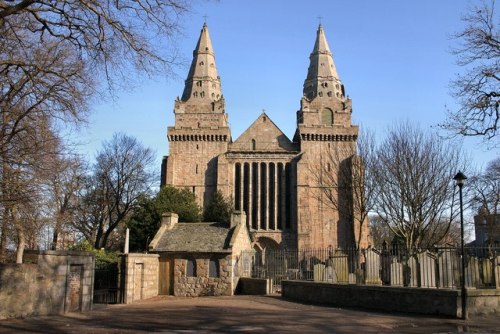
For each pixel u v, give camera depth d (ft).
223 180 301.43
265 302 94.73
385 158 149.79
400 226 144.97
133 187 248.52
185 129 312.29
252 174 307.78
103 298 108.37
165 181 311.88
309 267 118.83
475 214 224.74
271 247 299.99
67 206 153.58
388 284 88.48
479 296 67.21
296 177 301.43
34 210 89.35
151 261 124.67
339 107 315.78
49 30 55.42
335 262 101.40
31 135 73.10
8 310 65.10
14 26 60.34
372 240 280.51
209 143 312.09
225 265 126.31
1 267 64.64
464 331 54.44
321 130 306.96
